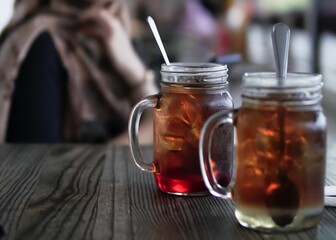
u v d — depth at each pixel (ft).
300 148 1.78
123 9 4.34
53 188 2.35
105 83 4.17
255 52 13.69
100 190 2.32
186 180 2.18
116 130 4.27
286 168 1.78
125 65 4.21
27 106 3.96
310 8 11.23
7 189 2.34
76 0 4.10
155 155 2.27
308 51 11.52
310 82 1.81
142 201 2.16
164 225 1.91
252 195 1.82
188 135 2.16
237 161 1.87
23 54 3.97
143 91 4.29
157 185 2.32
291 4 12.53
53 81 4.02
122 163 2.79
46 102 3.99
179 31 11.49
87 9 4.11
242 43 13.64
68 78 4.09
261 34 14.01
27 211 2.05
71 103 4.13
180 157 2.17
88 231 1.85
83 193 2.27
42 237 1.80
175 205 2.11
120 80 4.22
